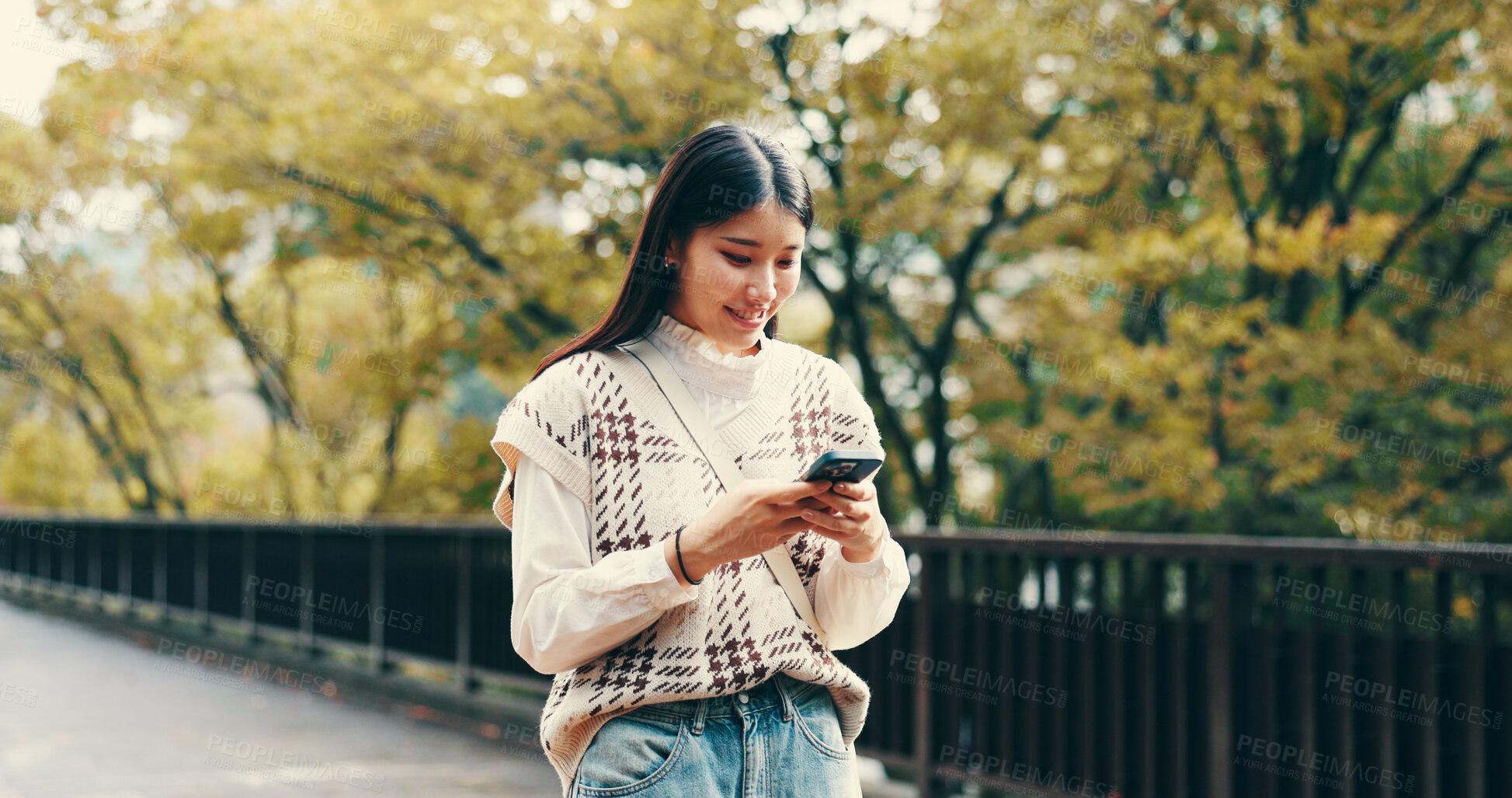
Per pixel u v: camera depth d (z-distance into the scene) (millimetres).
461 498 14984
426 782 5254
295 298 17344
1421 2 9289
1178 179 11641
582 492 1410
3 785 5031
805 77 10602
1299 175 10773
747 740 1418
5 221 14570
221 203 12023
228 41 10492
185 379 19656
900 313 12586
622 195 10922
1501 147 9875
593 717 1413
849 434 1608
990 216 11148
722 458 1452
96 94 11031
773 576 1482
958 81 9883
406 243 11281
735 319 1460
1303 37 9844
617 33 10312
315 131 10539
